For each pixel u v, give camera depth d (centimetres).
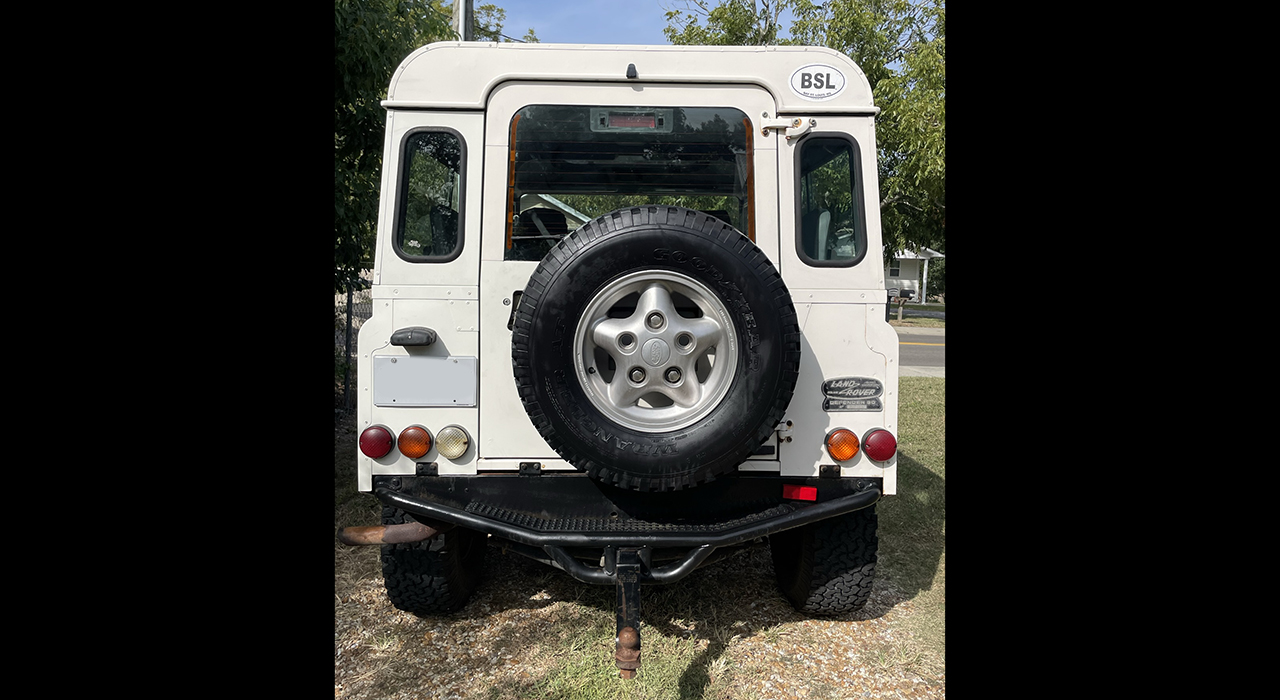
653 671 278
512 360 249
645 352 249
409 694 267
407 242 286
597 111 290
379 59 504
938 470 559
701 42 1284
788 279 289
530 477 282
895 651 296
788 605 337
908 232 1088
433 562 299
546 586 353
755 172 290
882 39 1169
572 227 303
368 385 280
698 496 280
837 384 287
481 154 286
